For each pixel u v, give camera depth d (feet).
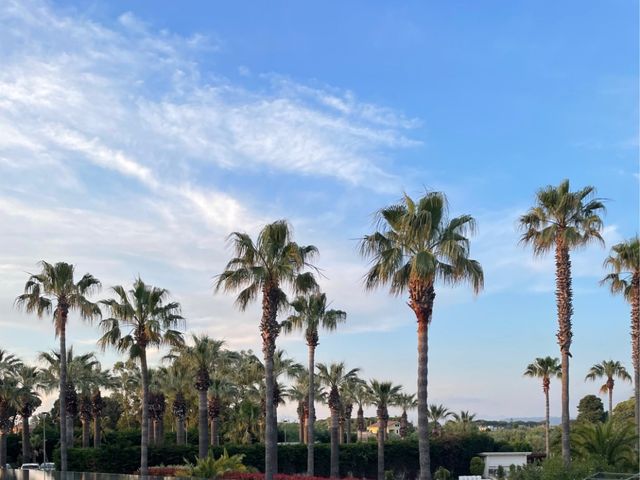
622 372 248.32
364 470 209.97
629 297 142.00
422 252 77.51
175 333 139.54
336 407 188.44
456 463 232.73
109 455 170.19
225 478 117.80
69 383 196.34
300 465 197.67
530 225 111.14
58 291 140.67
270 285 98.63
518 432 361.10
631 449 101.86
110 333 135.85
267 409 97.81
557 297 106.01
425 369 77.46
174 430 271.08
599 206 108.17
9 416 222.89
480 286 80.74
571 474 91.61
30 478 113.50
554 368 241.14
